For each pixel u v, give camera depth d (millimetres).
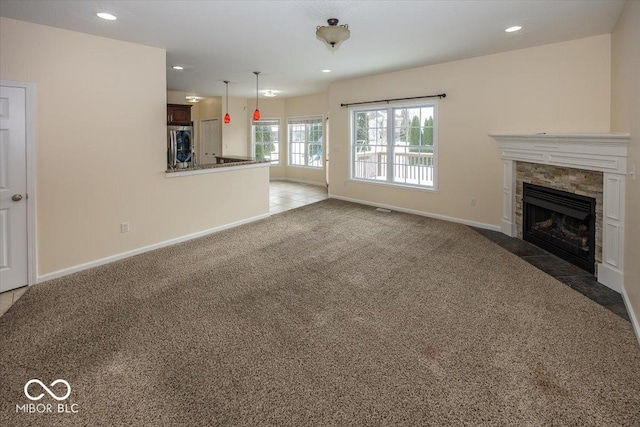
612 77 3830
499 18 3443
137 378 1999
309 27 3641
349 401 1822
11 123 3166
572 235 3969
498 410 1755
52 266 3516
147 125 4230
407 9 3195
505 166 4902
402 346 2316
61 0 2828
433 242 4660
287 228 5426
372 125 6934
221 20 3406
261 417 1716
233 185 5480
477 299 3000
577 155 3488
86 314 2756
